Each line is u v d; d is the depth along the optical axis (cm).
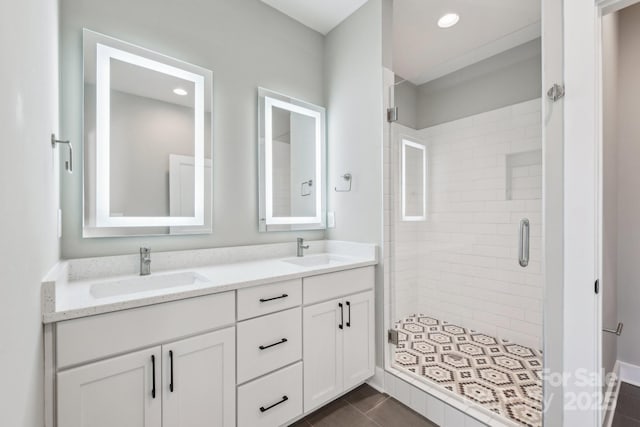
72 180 137
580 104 115
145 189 156
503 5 194
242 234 196
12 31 59
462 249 215
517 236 189
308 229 228
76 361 92
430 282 227
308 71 234
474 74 208
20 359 63
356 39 217
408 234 215
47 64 99
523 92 182
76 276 134
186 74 171
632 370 191
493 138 197
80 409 92
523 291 189
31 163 75
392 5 202
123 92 151
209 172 178
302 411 152
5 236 54
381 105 198
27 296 69
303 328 154
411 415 166
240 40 197
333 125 235
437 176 228
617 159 192
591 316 113
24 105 68
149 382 106
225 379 125
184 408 113
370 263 192
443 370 191
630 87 195
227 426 125
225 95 189
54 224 112
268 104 209
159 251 162
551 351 123
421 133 228
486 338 207
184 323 114
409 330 216
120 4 152
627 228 195
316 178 233
